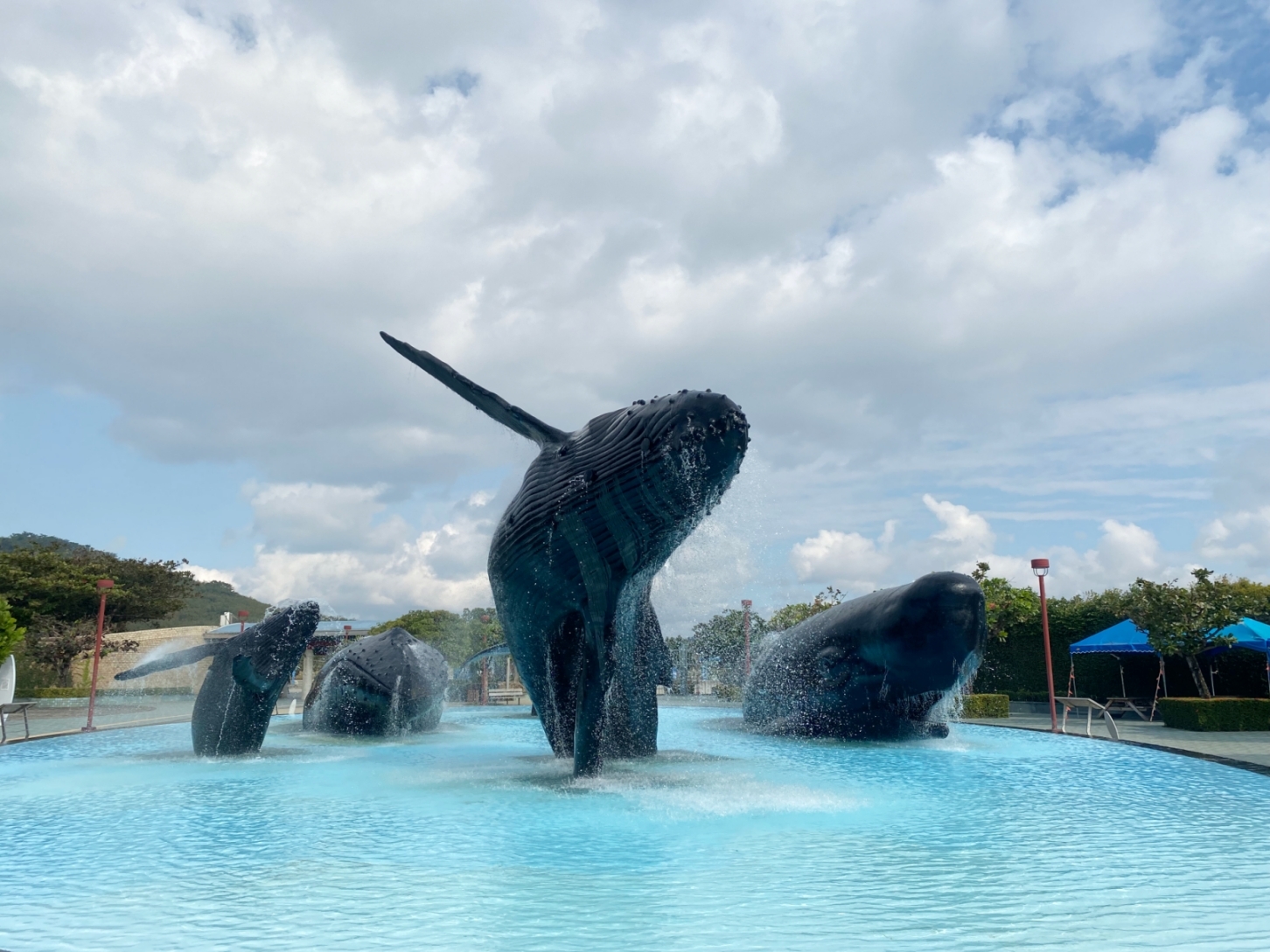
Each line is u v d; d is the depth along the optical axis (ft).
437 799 25.76
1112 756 38.88
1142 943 12.87
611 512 26.63
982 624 42.86
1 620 83.41
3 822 23.15
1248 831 21.38
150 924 13.91
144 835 21.17
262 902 15.10
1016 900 15.10
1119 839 20.30
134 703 104.06
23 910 14.75
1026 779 31.17
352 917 14.17
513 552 29.55
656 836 20.36
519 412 30.37
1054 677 84.07
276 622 38.32
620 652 32.07
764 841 19.85
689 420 24.98
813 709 47.47
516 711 75.46
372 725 47.65
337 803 25.39
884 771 33.19
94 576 139.95
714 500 26.81
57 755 41.52
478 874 16.90
